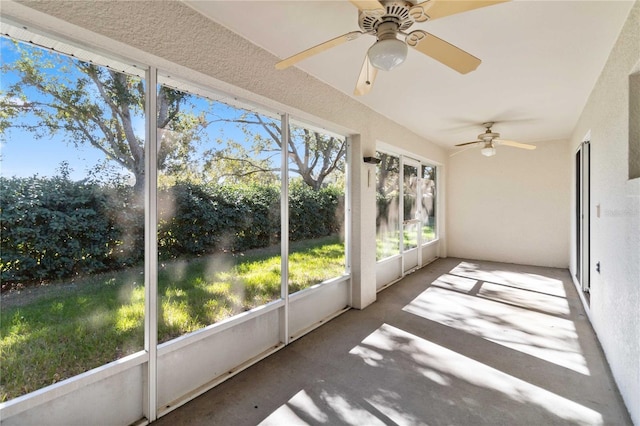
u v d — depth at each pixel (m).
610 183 2.30
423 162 5.85
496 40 2.15
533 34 2.07
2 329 1.31
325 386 2.09
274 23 1.98
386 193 4.54
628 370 1.82
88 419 1.55
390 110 3.78
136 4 1.59
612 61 2.23
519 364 2.35
